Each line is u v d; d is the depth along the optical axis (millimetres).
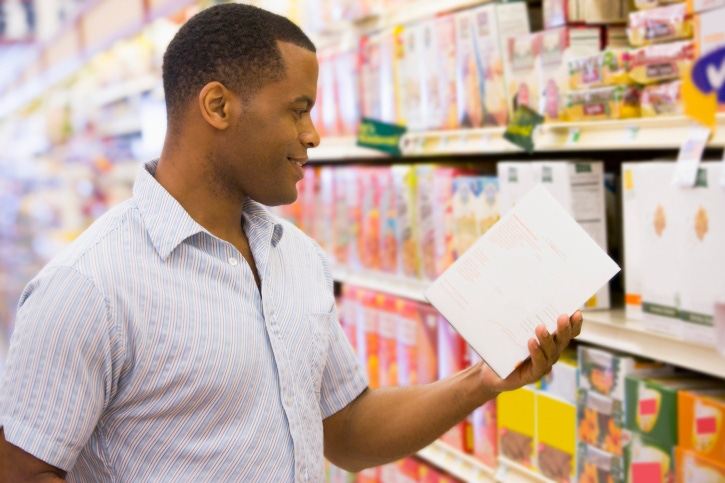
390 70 2949
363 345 3186
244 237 1424
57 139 8602
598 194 2102
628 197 1949
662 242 1807
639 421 1881
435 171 2688
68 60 8383
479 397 1435
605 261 1333
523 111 2217
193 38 1312
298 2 3574
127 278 1234
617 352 2049
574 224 1362
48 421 1189
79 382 1197
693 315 1728
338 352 1563
